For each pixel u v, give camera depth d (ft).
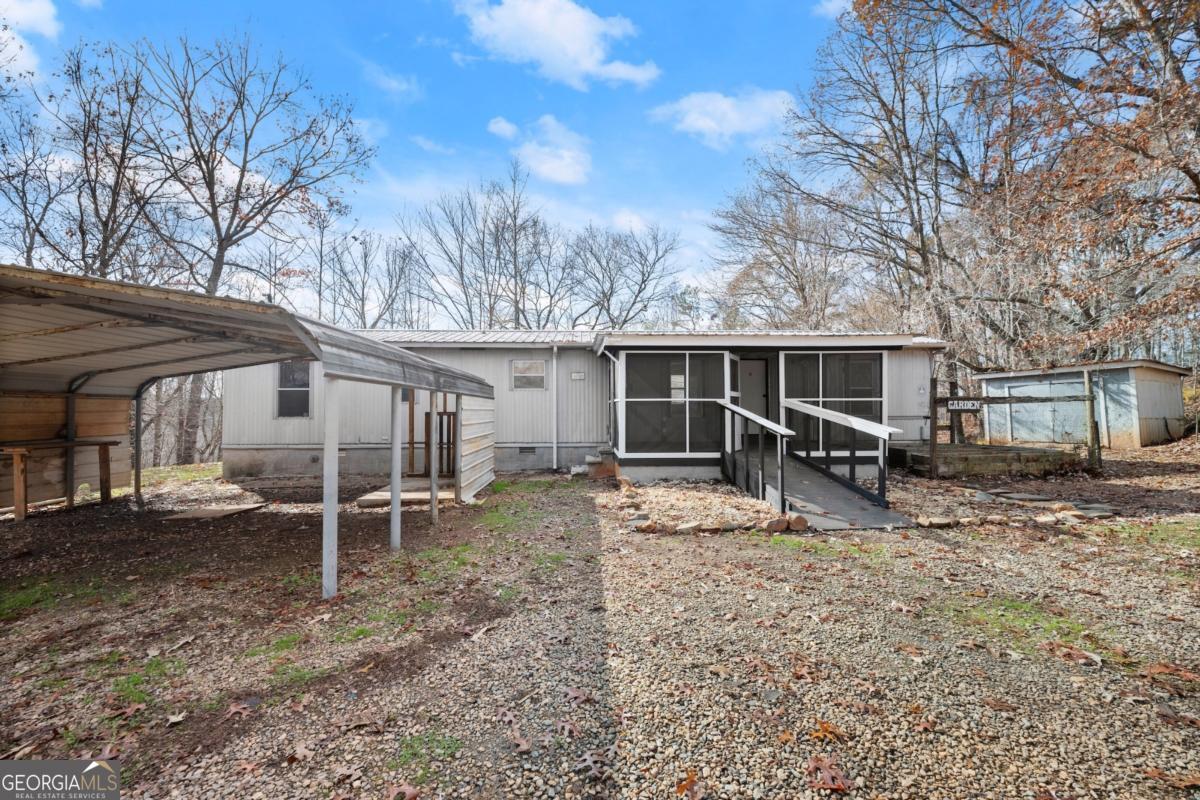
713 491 24.04
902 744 6.64
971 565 14.05
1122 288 34.86
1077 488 24.48
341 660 9.14
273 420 33.76
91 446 25.23
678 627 10.26
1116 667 8.63
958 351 49.11
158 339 17.03
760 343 27.27
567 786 5.95
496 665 8.84
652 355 27.84
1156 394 37.83
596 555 15.21
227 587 13.06
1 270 9.75
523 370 35.50
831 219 64.59
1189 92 26.55
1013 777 6.04
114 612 11.51
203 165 48.14
